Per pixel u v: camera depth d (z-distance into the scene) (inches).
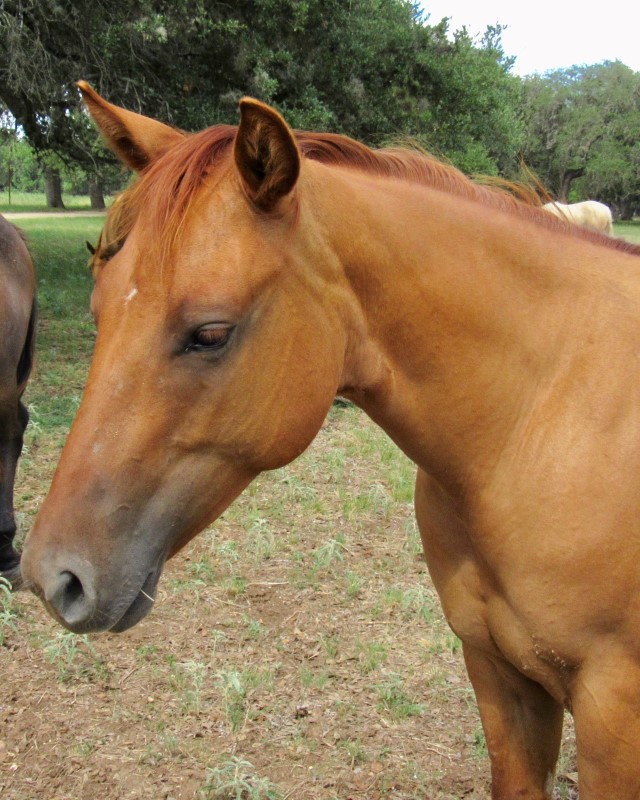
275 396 56.0
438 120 444.8
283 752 107.3
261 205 53.9
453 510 66.9
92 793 100.3
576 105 1540.4
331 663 128.0
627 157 1515.7
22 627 137.5
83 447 53.2
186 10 353.1
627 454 59.6
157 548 55.0
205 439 54.9
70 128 429.7
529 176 77.3
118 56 367.6
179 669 124.2
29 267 163.2
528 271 64.1
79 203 1734.7
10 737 110.0
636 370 62.0
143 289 52.7
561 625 60.6
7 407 156.3
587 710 61.9
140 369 52.7
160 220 52.6
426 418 63.3
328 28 398.3
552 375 63.0
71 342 338.3
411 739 110.4
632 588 59.1
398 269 60.5
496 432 62.9
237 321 53.2
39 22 364.2
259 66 376.5
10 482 158.9
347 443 232.2
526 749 73.5
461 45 444.8
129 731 111.3
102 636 134.0
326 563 156.4
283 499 190.4
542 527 60.2
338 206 58.6
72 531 52.3
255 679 120.8
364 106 414.6
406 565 161.8
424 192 64.0
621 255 69.4
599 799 63.8
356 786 101.4
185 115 389.7
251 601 146.8
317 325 57.3
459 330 61.8
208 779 100.2
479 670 72.5
